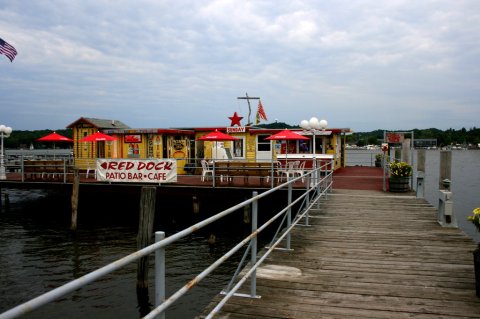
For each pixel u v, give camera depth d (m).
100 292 10.16
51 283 10.90
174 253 13.66
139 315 9.01
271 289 5.49
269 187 16.05
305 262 6.78
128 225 17.58
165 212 19.31
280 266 6.54
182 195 16.75
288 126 27.84
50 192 25.20
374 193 14.95
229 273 11.82
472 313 4.73
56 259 12.95
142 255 2.54
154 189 10.10
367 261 6.84
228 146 23.34
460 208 28.59
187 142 23.53
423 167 13.70
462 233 8.92
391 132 17.89
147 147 22.55
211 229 16.53
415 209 11.81
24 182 18.84
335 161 23.69
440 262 6.79
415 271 6.31
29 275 11.49
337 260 6.90
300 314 4.69
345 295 5.29
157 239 2.92
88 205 20.92
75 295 9.97
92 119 24.28
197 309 9.59
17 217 19.72
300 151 23.38
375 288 5.55
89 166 22.17
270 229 16.38
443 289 5.51
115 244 14.68
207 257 13.27
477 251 5.21
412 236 8.66
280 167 17.98
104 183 17.70
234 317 4.60
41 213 20.56
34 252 13.73
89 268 12.09
